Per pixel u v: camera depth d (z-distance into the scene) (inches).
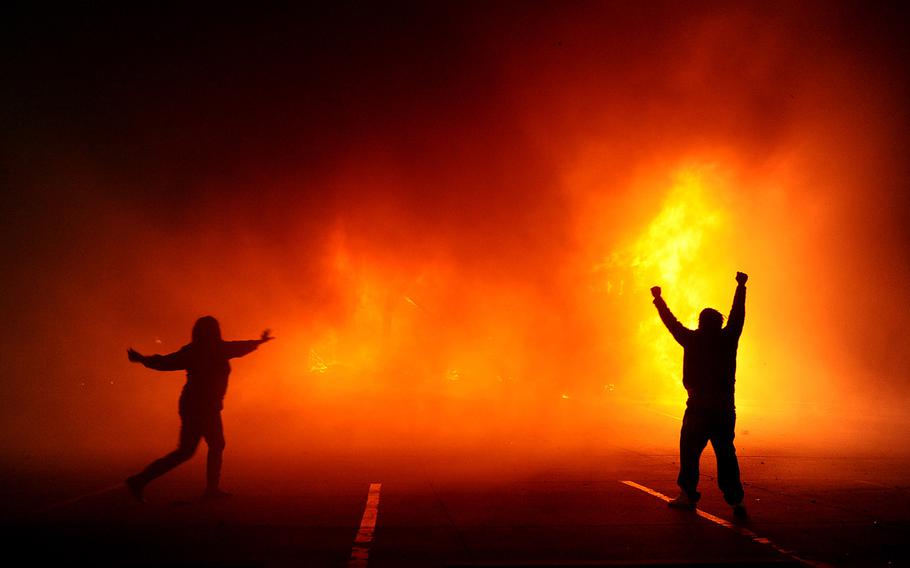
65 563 218.2
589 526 280.7
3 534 257.3
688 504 315.3
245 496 343.6
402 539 257.9
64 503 317.4
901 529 279.0
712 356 311.4
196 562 220.5
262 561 224.1
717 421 307.0
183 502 324.5
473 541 255.3
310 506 319.9
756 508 319.0
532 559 229.5
